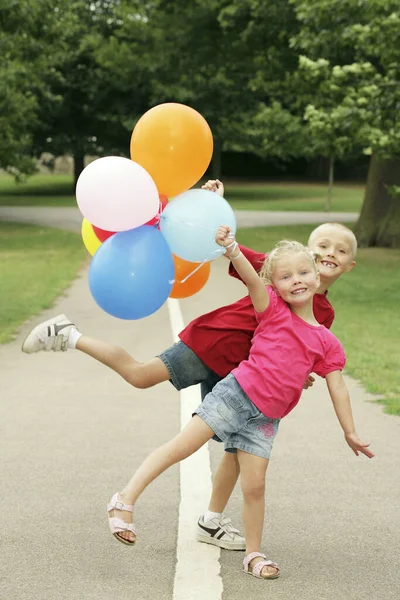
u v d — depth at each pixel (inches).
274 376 183.2
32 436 282.8
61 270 834.2
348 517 215.8
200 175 205.9
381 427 301.1
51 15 1240.2
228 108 2150.6
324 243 203.0
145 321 527.8
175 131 197.0
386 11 767.1
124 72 2016.5
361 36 774.5
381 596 173.2
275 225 1444.4
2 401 331.9
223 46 1357.0
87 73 2223.2
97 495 227.5
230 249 183.2
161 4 1441.9
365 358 438.9
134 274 184.9
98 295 189.3
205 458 259.8
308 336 186.7
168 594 171.9
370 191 1173.7
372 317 609.0
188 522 210.2
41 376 377.7
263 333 187.3
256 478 185.5
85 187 183.5
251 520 185.8
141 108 2258.9
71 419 304.7
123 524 179.3
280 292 187.8
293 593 173.9
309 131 885.2
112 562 187.5
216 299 628.7
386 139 746.2
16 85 1362.0
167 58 1497.3
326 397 349.1
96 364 404.8
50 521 210.1
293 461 259.8
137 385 197.5
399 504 225.1
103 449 268.1
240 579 180.9
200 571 183.0
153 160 197.6
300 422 306.8
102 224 185.0
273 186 2628.0
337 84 813.9
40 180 2778.1
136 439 279.3
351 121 778.2
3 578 178.7
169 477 243.9
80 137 2327.8
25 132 1643.7
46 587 174.6
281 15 1167.0
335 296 723.4
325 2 862.5
